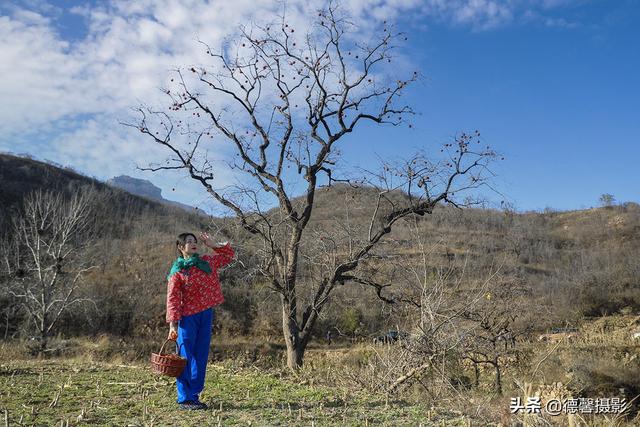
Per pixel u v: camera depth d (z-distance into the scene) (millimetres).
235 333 34688
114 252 47188
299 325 14484
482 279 12383
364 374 9055
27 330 33656
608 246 59969
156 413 4926
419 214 14734
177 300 5094
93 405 5156
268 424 4656
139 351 29719
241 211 14023
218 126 14352
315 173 14602
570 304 37812
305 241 14625
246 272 14688
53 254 33375
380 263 14367
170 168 14156
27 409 4906
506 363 18625
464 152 14242
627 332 27688
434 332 9844
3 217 49469
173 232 53625
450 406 6543
